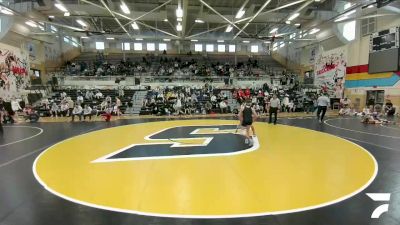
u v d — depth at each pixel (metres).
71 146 7.77
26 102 20.22
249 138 7.98
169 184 4.48
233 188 4.29
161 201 3.78
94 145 7.88
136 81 25.23
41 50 25.00
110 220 3.24
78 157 6.42
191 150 7.11
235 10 19.38
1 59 18.95
